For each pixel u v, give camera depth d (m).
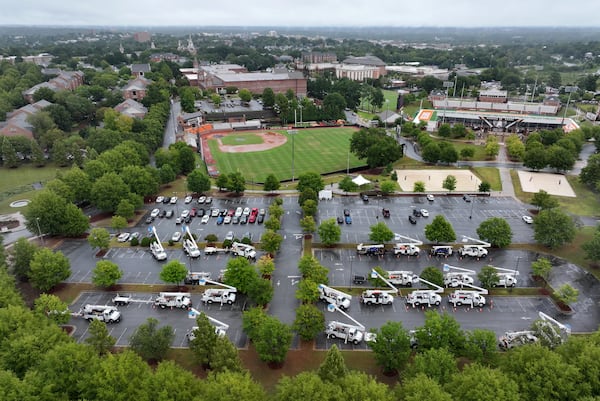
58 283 95.62
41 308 76.62
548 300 91.69
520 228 124.00
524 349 61.75
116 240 118.75
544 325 72.06
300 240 118.00
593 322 84.69
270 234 106.88
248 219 130.50
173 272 91.88
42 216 112.94
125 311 88.50
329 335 80.06
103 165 145.75
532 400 55.16
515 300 91.75
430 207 139.62
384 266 104.56
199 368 71.75
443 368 60.97
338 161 188.38
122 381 56.25
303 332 75.19
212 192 154.50
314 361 74.19
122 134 187.12
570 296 84.81
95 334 71.62
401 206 140.62
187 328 83.00
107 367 57.06
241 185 147.88
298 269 103.31
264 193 152.88
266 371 71.75
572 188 155.62
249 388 55.19
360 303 90.81
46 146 191.50
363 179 150.62
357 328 80.00
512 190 153.88
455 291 91.06
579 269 103.06
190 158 170.88
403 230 123.19
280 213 125.25
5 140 174.50
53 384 56.66
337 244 115.38
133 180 139.62
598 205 140.38
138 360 61.03
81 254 111.31
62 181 133.25
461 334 69.38
